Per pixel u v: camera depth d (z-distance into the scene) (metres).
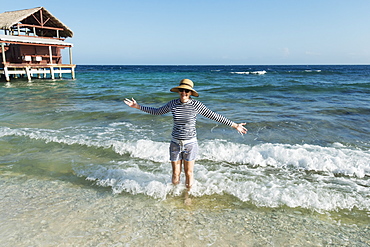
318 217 3.45
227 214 3.53
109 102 12.48
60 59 28.97
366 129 7.34
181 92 3.46
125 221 3.37
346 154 5.39
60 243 2.94
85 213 3.54
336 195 3.88
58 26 28.97
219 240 3.00
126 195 4.03
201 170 4.79
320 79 29.52
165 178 4.50
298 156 5.15
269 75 40.16
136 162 5.27
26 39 24.89
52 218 3.42
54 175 4.75
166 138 6.67
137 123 8.21
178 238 3.04
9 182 4.47
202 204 3.77
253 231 3.17
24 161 5.32
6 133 6.98
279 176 4.57
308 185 4.20
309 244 2.94
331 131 7.19
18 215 3.49
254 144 6.20
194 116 3.60
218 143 6.07
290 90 16.62
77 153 5.75
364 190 4.05
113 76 39.53
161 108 3.75
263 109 10.20
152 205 3.75
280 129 7.39
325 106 10.68
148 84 23.42
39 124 8.10
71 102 12.48
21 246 2.88
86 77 36.34
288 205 3.70
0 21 25.86
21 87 20.38
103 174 4.72
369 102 11.63
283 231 3.17
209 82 25.22
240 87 18.70
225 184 4.25
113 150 5.90
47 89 18.77
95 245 2.91
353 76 36.03
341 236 3.07
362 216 3.45
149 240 3.00
